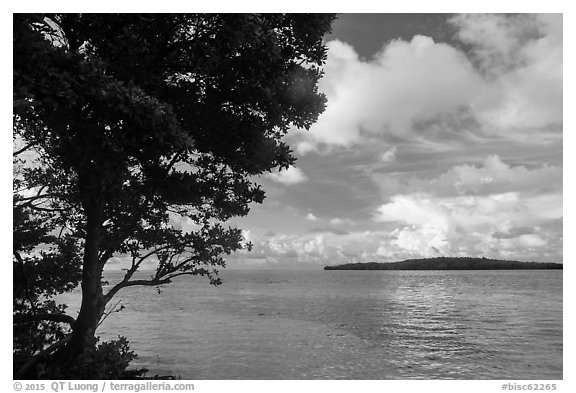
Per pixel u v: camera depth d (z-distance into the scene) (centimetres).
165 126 659
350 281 16050
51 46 637
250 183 1045
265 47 822
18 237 984
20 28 582
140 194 954
